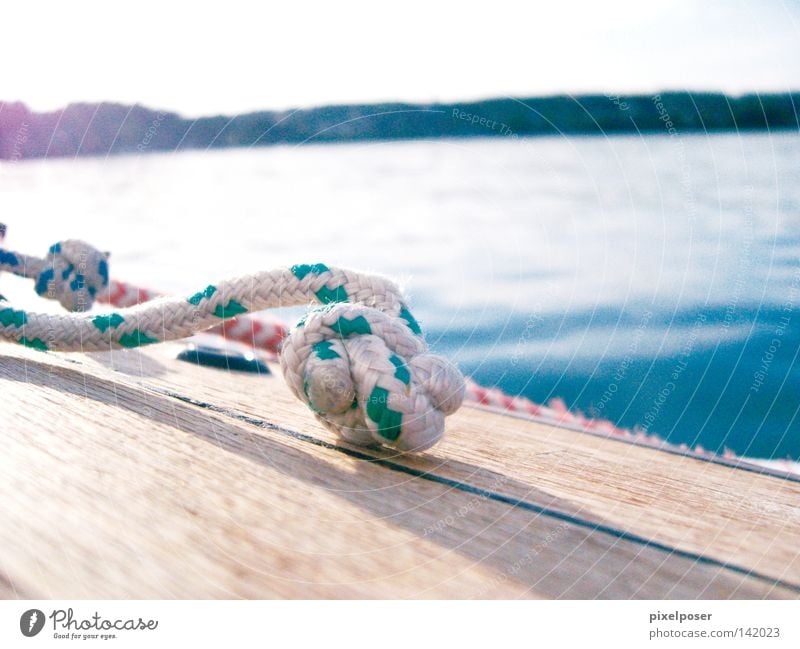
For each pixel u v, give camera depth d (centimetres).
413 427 20
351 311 21
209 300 25
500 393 35
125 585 15
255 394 27
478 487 20
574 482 21
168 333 26
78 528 17
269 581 15
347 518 18
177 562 16
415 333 23
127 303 49
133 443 22
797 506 20
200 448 21
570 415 33
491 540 17
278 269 24
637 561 17
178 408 25
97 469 20
